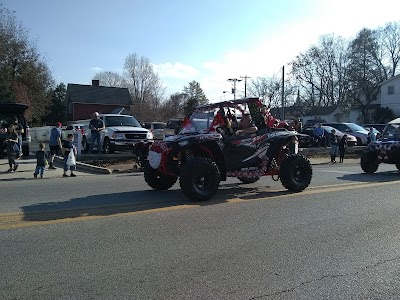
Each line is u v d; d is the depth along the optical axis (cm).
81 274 427
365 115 6531
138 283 405
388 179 1170
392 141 1317
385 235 577
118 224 623
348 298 377
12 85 4356
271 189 970
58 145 1481
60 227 604
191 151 860
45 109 5428
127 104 6725
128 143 1786
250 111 948
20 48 4459
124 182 1143
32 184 1112
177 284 404
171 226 614
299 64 7119
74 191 962
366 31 6444
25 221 638
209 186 809
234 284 405
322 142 2617
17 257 476
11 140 1426
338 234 581
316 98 7181
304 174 934
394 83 5944
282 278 420
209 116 934
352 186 1014
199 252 498
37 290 388
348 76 6588
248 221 649
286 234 578
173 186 1036
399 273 437
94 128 1791
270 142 916
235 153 884
